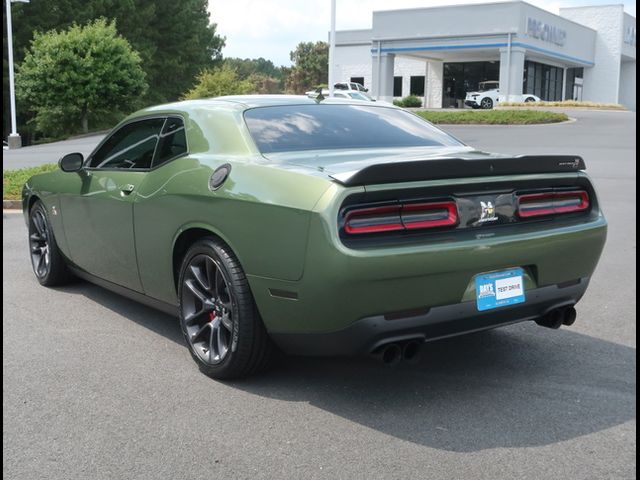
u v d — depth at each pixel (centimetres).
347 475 292
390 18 4141
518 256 361
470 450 312
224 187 378
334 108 466
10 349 454
